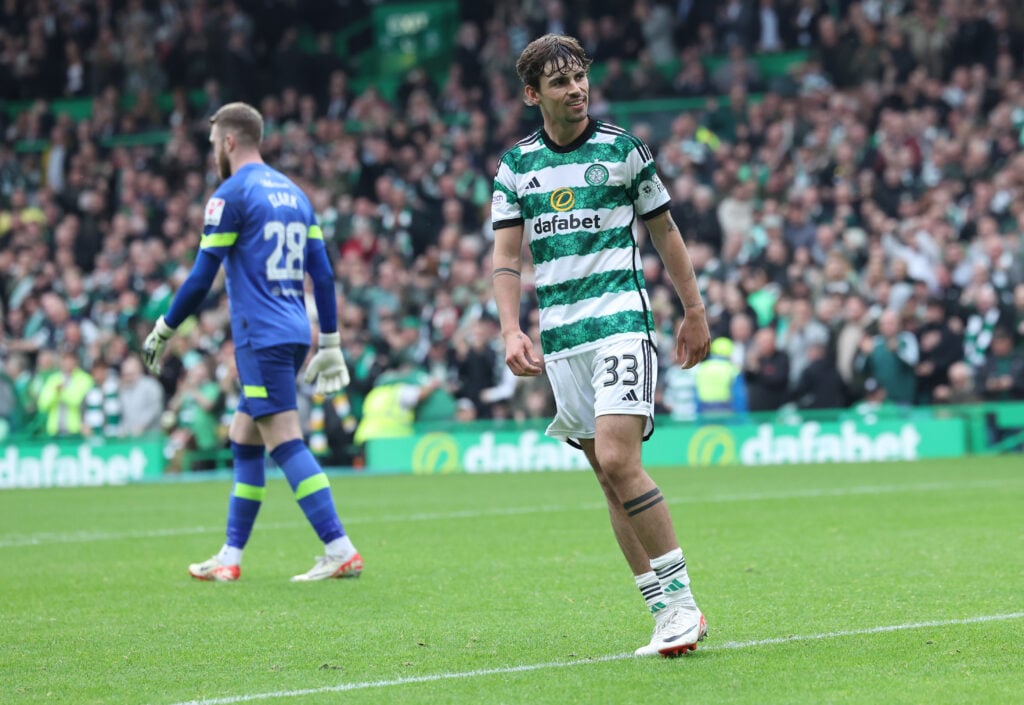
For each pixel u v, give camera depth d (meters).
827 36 68.19
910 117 61.69
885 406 51.69
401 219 66.31
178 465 54.12
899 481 41.25
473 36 77.00
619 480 15.62
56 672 15.84
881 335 51.75
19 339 64.69
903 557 24.16
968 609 18.66
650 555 15.80
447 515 34.41
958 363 51.53
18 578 24.08
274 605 20.47
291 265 23.16
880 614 18.41
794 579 21.84
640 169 15.86
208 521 34.81
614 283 15.84
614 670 15.20
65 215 74.50
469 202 66.06
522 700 13.83
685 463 53.66
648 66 71.75
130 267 67.88
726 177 61.44
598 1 76.31
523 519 32.97
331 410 54.34
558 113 15.86
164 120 82.56
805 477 44.12
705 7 75.25
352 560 23.03
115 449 54.97
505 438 54.03
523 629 18.03
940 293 54.50
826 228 57.41
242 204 22.81
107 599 21.45
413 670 15.52
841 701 13.52
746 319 53.44
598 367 15.75
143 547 28.86
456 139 69.50
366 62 86.69
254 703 13.99
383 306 58.09
